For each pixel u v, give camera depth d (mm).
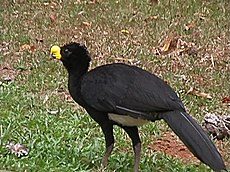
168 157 10156
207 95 13016
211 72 14375
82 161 9625
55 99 12383
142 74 8828
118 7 18453
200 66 14648
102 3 18766
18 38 15844
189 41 16141
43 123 10977
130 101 8570
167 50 15523
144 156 10016
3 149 9758
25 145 9992
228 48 15820
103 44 15641
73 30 16703
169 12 18062
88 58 9156
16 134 10438
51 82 13195
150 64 14664
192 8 18359
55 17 17578
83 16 17656
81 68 9102
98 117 9047
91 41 15930
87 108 9055
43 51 15078
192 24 17250
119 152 10188
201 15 17953
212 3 18859
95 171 9344
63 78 13438
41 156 9695
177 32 16641
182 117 8344
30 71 13891
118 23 17141
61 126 10984
